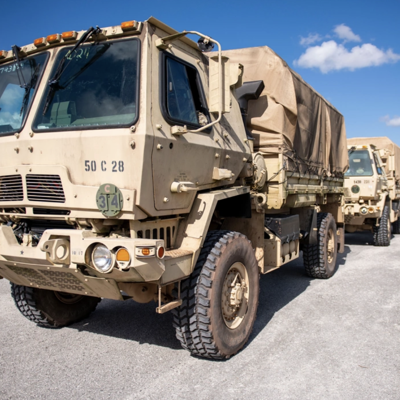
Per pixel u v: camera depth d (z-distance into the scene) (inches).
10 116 156.6
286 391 136.0
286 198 227.1
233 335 162.1
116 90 139.6
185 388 137.9
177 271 138.9
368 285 273.0
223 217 194.1
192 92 162.2
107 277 127.6
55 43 157.0
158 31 146.9
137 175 128.2
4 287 273.7
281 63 228.7
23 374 148.5
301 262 358.3
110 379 144.5
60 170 135.3
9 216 151.3
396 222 597.6
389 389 137.7
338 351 167.6
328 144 305.7
